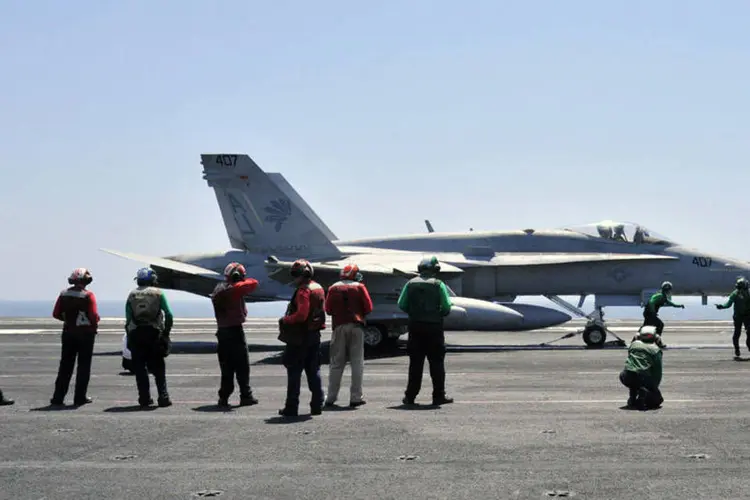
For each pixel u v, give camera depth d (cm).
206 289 2662
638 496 643
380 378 1573
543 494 652
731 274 2595
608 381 1467
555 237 2694
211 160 2725
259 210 2716
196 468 758
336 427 980
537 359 1989
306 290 1079
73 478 721
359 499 642
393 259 2569
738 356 1938
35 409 1159
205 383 1514
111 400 1267
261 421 1033
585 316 2594
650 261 2598
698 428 946
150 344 1168
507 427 967
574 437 897
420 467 754
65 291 1212
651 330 1125
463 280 2645
